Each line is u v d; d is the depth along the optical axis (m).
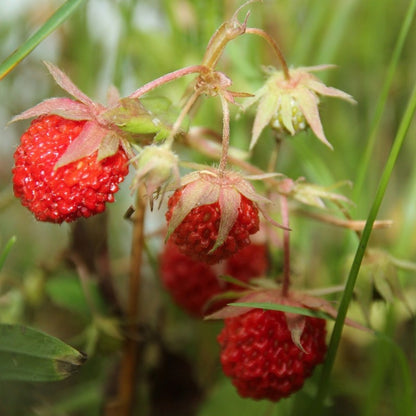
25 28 0.20
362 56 0.22
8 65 0.13
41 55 0.21
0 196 0.17
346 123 0.22
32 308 0.17
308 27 0.18
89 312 0.16
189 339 0.19
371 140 0.16
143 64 0.20
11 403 0.16
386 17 0.22
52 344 0.12
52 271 0.16
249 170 0.14
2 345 0.12
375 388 0.16
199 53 0.18
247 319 0.13
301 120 0.13
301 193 0.14
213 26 0.18
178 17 0.19
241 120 0.18
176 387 0.18
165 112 0.12
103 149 0.12
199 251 0.12
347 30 0.22
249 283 0.15
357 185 0.16
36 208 0.12
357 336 0.19
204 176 0.12
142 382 0.18
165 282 0.16
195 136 0.15
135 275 0.15
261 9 0.19
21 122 0.21
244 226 0.12
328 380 0.13
